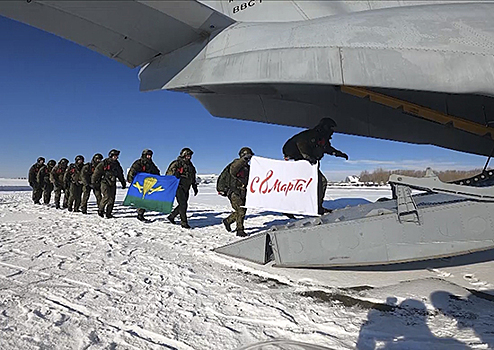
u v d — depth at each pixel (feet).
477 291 9.21
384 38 7.58
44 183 36.06
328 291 9.39
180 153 21.43
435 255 8.47
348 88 11.36
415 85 7.02
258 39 8.91
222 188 18.42
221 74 8.96
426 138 15.20
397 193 8.88
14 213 28.12
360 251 9.11
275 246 10.08
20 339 6.48
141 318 7.58
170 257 13.23
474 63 6.98
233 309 8.16
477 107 11.88
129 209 31.55
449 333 6.86
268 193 16.21
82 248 14.70
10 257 12.99
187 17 9.43
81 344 6.36
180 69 10.23
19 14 9.45
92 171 26.94
